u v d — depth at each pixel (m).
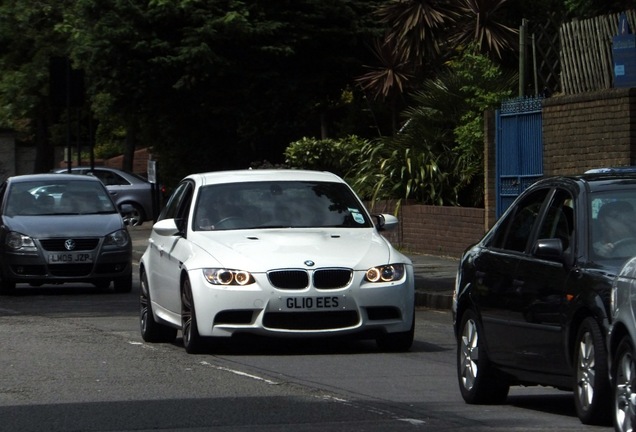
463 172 55.50
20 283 44.62
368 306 27.03
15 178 47.12
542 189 21.02
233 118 74.00
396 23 61.75
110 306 40.09
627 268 17.05
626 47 41.72
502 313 20.52
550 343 19.02
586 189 19.62
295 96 72.62
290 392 22.39
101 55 70.38
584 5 50.06
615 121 41.72
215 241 28.14
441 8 60.69
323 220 29.61
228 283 26.86
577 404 18.28
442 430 18.58
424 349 28.97
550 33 55.78
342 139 66.56
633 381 16.30
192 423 19.30
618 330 16.88
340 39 72.06
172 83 71.94
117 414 20.19
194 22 69.81
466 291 21.94
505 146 49.25
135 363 26.42
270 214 29.53
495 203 49.91
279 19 71.12
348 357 27.39
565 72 44.88
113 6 70.44
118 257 44.31
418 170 56.50
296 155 65.44
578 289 18.28
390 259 27.64
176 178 79.88
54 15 95.81
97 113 95.38
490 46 57.81
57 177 47.19
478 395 21.31
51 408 20.86
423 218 55.41
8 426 19.27
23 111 99.00
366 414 20.08
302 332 26.69
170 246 29.48
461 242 52.53
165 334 30.53
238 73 71.19
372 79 63.44
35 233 43.72
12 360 27.02
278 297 26.62
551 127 45.25
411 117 58.22
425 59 62.06
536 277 19.61
